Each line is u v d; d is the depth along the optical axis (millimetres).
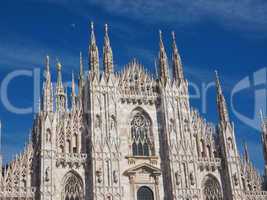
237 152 86250
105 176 77875
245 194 85000
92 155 78312
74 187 77188
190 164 83250
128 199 79188
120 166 79875
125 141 82688
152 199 80750
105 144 79812
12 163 74375
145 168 81750
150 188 81125
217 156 87062
